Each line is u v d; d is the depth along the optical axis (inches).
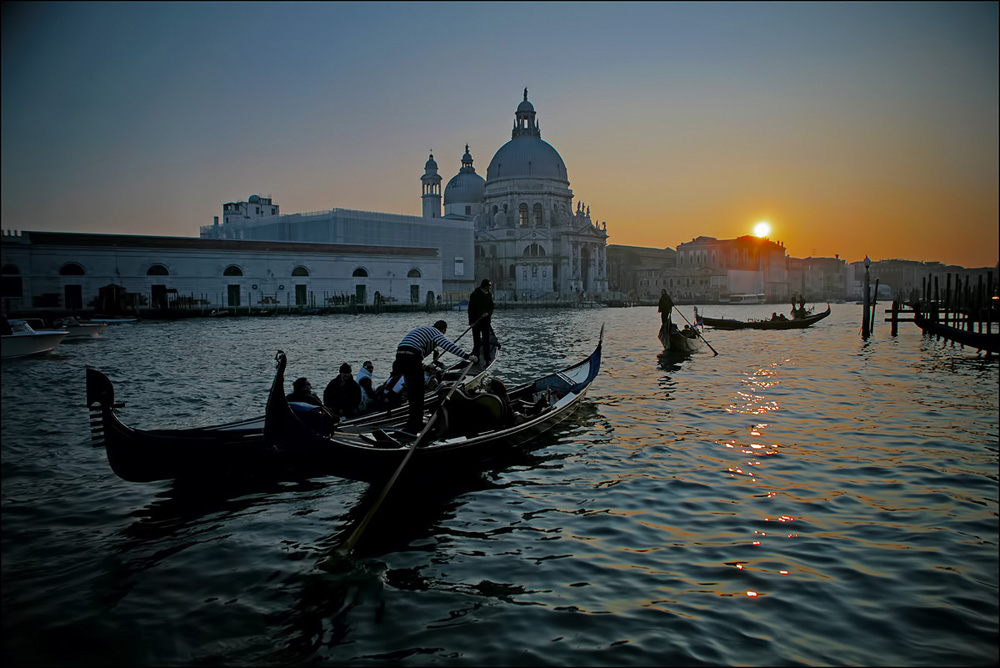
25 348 1171.9
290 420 351.3
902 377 837.8
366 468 366.3
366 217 3946.9
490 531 329.4
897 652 221.3
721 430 530.9
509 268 5108.3
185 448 385.7
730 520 334.0
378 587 274.2
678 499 366.3
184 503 374.6
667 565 285.4
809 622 239.0
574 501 368.5
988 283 1159.6
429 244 4291.3
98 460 458.9
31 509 363.9
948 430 526.0
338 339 1565.0
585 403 650.8
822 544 302.8
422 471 388.5
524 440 474.0
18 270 2514.8
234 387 786.8
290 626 246.5
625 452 465.7
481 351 653.3
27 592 272.4
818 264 6525.6
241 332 1838.1
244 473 404.8
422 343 432.8
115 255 2711.6
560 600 259.0
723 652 222.7
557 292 4980.3
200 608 259.8
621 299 5049.2
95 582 280.8
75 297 2632.9
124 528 338.6
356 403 519.8
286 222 4136.3
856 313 3390.7
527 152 5329.7
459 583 275.7
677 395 697.6
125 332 1836.9
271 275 3149.6
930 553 291.4
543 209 5270.7
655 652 223.3
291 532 333.4
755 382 792.9
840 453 456.4
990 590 258.5
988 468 417.4
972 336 1051.3
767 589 262.2
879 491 374.6
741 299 5078.7
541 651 226.2
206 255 2955.2
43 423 587.5
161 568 293.3
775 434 515.5
